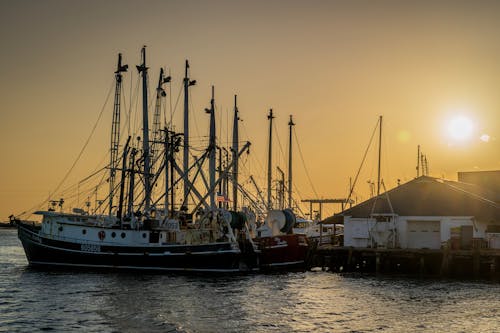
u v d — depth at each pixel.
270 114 95.56
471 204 66.88
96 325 36.59
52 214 66.31
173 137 69.62
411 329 35.88
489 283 56.22
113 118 69.00
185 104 78.56
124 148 68.19
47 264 66.12
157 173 68.81
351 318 38.91
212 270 62.41
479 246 61.50
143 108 73.75
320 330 35.50
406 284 55.41
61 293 48.81
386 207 69.62
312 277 61.44
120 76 69.69
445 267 61.00
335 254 67.62
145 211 67.12
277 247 66.31
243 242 63.78
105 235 64.19
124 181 66.88
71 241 64.94
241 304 43.81
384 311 41.31
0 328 36.09
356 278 60.62
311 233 90.56
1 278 58.28
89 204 69.38
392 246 67.88
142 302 44.41
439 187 69.88
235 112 89.00
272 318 38.78
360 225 69.81
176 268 62.72
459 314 40.28
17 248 126.12
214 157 74.44
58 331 35.22
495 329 36.00
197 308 42.03
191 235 65.06
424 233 68.06
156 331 34.97
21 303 44.22
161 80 74.12
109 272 63.25
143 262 63.09
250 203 75.56
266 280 58.19
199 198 67.75
